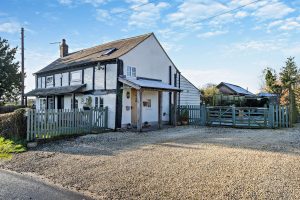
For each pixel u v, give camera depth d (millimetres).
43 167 8398
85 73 20234
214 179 6465
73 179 7035
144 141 12578
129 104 18500
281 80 35812
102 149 10773
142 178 6793
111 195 5824
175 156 9000
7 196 5918
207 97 34375
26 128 12562
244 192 5602
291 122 18609
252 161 7992
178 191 5844
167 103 22391
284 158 8336
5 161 9289
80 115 15539
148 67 20562
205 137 13656
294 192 5492
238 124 18938
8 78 33406
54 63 27484
